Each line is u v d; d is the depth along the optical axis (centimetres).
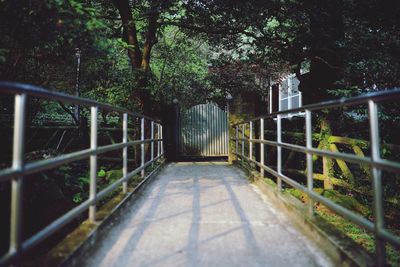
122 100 864
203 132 1153
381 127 634
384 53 657
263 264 254
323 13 745
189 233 327
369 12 712
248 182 633
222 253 275
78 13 412
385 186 582
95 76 848
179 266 251
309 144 349
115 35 866
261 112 1080
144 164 616
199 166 937
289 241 305
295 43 880
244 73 1541
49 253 243
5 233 342
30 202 398
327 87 842
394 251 442
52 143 973
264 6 770
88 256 270
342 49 725
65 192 521
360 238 488
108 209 367
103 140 1030
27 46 457
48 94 226
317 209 604
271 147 963
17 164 193
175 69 1501
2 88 177
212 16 944
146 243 299
